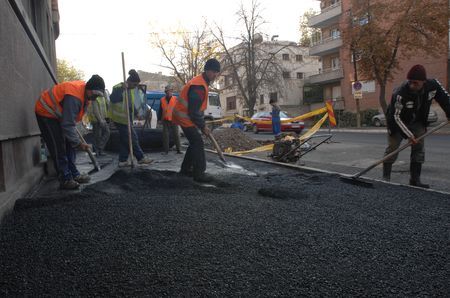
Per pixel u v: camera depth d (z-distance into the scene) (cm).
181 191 443
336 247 260
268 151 1167
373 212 352
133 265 226
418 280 212
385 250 256
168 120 969
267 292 197
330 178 548
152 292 195
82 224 301
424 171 706
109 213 329
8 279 210
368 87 3253
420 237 282
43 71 795
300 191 446
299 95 4619
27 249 252
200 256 241
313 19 3747
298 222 315
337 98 3625
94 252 246
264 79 3394
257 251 251
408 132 508
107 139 961
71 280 208
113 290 197
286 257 242
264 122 2348
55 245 258
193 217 321
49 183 533
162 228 291
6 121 384
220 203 373
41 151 674
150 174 536
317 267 227
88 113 937
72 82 484
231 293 195
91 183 518
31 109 558
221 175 588
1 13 391
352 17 2098
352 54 2291
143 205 358
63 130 466
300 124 2080
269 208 359
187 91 530
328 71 3809
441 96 511
